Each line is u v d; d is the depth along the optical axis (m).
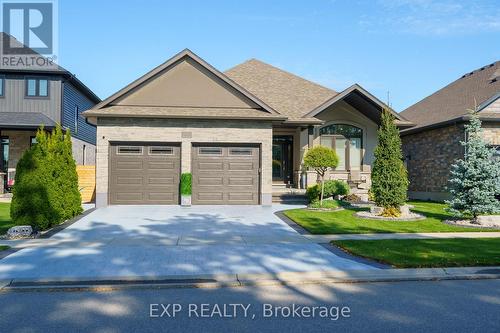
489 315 5.34
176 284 6.69
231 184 17.33
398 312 5.45
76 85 26.05
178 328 4.88
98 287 6.52
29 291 6.41
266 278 7.04
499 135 19.03
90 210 15.40
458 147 19.41
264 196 17.17
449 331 4.80
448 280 7.14
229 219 13.55
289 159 21.47
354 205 17.31
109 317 5.25
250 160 17.45
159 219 13.45
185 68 17.78
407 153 24.72
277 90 21.70
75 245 9.54
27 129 21.73
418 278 7.16
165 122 16.89
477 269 7.58
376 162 14.81
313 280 7.02
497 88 19.86
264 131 17.34
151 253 8.74
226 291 6.45
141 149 16.95
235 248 9.29
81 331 4.78
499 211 13.27
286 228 12.01
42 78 23.78
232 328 4.88
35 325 4.96
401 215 14.23
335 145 21.28
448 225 12.71
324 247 9.48
